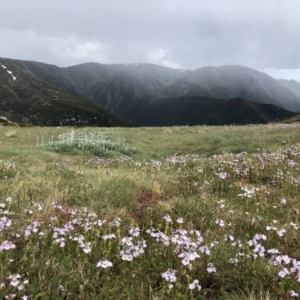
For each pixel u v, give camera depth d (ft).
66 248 15.37
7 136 92.94
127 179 30.58
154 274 13.62
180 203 24.16
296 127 100.63
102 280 13.25
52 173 32.83
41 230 16.67
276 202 24.80
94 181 29.73
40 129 118.62
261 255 14.47
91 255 14.79
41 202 22.27
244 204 23.89
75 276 13.01
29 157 49.96
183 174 34.99
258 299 12.01
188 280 12.30
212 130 120.16
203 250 14.67
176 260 14.25
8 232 16.42
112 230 18.62
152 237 17.61
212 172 35.63
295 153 43.75
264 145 66.90
